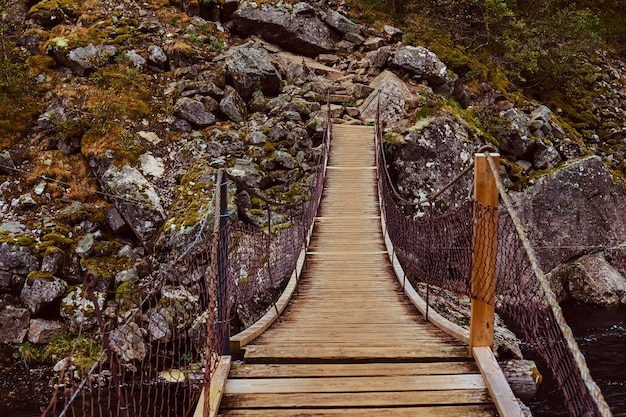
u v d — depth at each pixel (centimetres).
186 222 948
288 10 1645
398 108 1380
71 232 961
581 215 1271
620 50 2123
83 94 1205
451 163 1244
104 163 1062
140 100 1229
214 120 1241
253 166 1130
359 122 1395
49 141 1120
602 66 1964
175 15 1521
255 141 1199
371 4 1877
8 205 989
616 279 1198
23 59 1296
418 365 403
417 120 1304
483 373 375
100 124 1132
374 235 941
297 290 672
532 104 1546
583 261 1223
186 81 1297
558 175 1276
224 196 405
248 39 1616
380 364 408
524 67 1683
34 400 697
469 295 405
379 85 1451
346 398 357
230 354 412
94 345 781
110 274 913
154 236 981
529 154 1339
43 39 1340
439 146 1250
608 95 1817
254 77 1354
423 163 1238
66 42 1300
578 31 1788
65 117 1151
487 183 379
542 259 1214
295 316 565
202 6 1600
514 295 360
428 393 362
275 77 1395
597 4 2253
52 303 870
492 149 377
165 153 1142
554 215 1253
